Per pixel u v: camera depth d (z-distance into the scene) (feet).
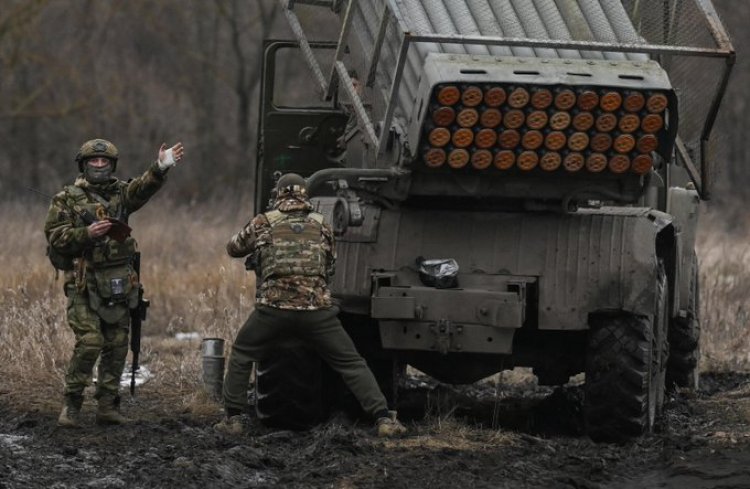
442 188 85.20
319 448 79.82
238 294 139.64
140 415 94.22
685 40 91.30
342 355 84.28
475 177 84.84
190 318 136.77
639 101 82.02
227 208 239.91
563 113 81.66
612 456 81.92
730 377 117.80
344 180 85.40
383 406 84.64
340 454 78.84
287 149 104.94
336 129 105.09
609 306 84.84
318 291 83.51
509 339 83.92
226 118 340.80
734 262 169.37
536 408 98.22
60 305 125.80
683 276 102.42
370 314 85.81
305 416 87.15
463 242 86.53
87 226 84.69
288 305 82.94
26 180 320.91
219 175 319.27
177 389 104.63
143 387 105.60
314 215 84.79
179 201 295.69
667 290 94.22
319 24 99.30
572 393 100.73
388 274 85.56
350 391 90.43
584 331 88.38
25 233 191.93
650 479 77.41
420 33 82.23
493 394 107.86
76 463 76.33
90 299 85.97
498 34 86.53
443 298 84.12
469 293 84.07
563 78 81.15
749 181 323.16
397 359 89.76
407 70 84.84
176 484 71.41
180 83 335.06
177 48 328.08
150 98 333.01
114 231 83.97
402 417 95.66
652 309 84.69
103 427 87.71
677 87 93.45
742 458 80.69
